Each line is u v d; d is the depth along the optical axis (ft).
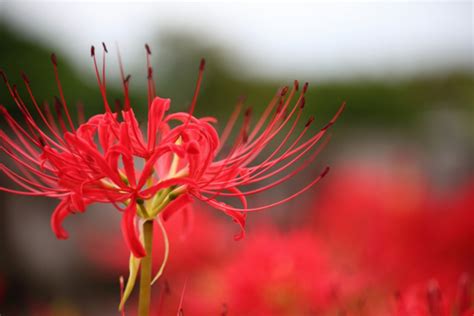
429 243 16.21
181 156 6.36
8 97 24.32
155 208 6.93
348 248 16.74
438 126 41.09
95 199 6.69
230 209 7.15
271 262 12.49
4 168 7.07
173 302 14.85
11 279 27.81
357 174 24.79
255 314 12.36
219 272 15.10
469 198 16.94
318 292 12.19
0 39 24.76
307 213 22.82
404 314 9.07
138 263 6.85
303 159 33.47
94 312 28.12
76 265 29.45
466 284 8.91
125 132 6.41
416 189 20.35
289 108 27.12
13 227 28.22
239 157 7.52
